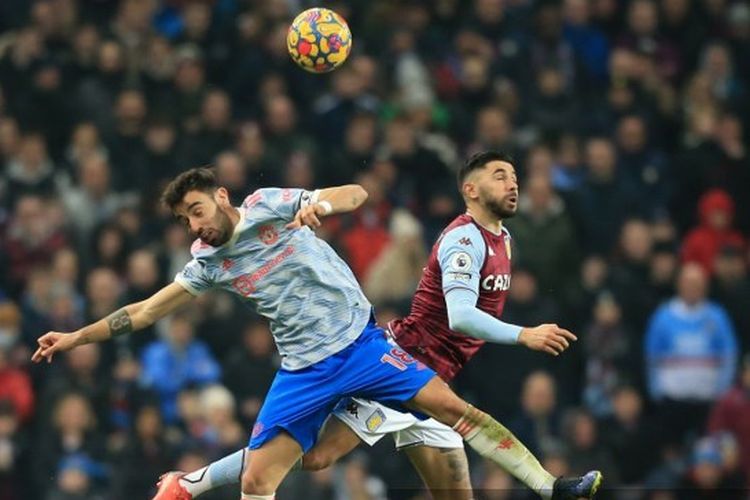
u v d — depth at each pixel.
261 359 47.16
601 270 51.22
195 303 48.03
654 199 55.34
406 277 48.69
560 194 52.56
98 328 30.20
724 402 48.22
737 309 51.62
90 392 46.00
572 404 48.53
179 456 44.53
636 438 47.62
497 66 58.19
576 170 54.81
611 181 53.56
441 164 53.31
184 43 57.78
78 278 49.81
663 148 58.09
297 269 29.31
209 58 56.97
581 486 29.06
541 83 56.97
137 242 50.34
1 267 50.34
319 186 52.88
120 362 47.00
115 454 44.91
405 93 56.50
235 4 59.03
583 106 57.25
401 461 46.25
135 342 47.91
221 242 29.28
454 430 29.50
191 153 53.06
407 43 57.97
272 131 53.84
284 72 56.59
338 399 29.66
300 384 29.50
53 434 45.28
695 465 47.25
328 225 50.94
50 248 50.38
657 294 51.31
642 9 60.84
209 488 31.05
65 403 45.34
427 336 30.39
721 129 57.41
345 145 54.72
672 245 52.28
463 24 59.78
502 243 30.05
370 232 50.84
